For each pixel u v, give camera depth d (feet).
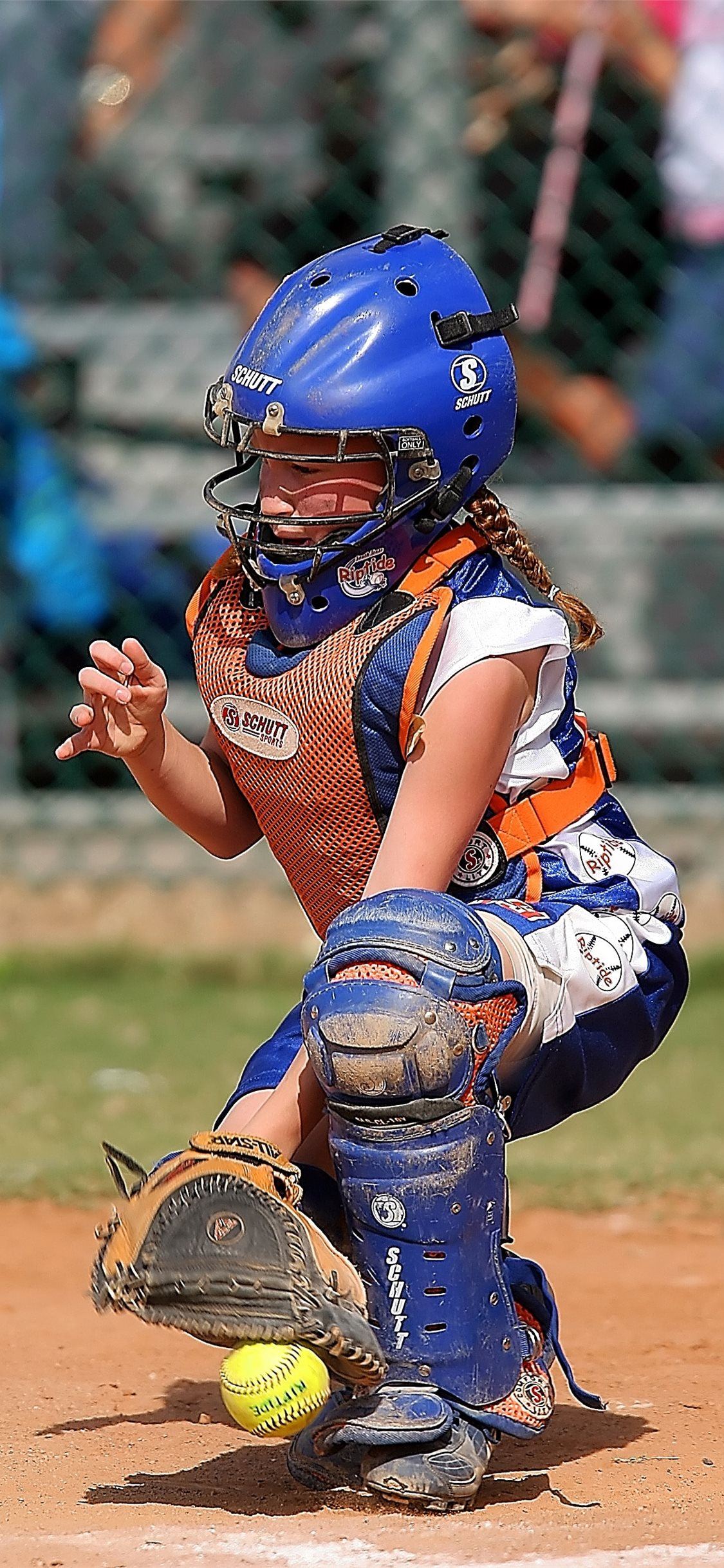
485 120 71.10
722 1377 29.14
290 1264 20.74
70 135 75.36
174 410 74.74
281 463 24.41
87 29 75.56
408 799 23.40
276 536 24.76
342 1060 21.35
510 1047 23.40
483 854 24.76
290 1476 23.79
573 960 24.06
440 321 24.47
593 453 73.72
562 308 72.38
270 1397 20.93
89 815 74.28
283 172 74.38
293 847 25.12
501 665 23.53
